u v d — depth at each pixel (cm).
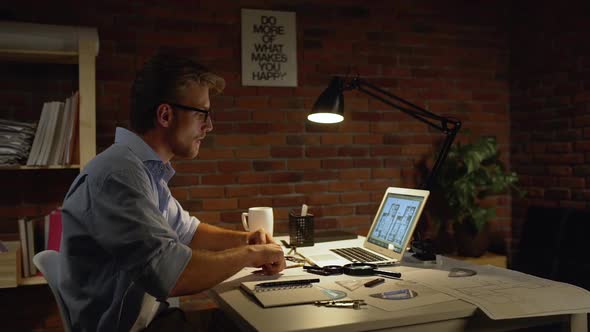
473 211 312
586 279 257
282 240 237
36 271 237
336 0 319
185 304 288
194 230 188
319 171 316
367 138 325
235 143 300
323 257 194
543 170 327
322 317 119
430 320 121
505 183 314
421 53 337
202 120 151
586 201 295
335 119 233
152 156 148
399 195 202
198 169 293
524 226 312
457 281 152
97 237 124
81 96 235
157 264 122
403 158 333
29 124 234
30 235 235
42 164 231
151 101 145
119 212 124
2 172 259
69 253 131
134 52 281
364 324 116
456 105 345
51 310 268
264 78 304
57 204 267
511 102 355
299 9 312
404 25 333
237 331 200
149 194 134
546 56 324
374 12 327
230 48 299
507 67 358
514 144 353
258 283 148
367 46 325
